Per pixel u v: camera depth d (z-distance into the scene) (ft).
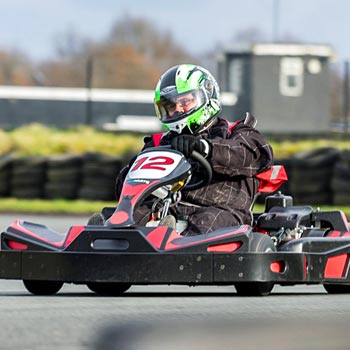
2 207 170.60
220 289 76.84
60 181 183.21
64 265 64.08
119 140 223.92
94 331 49.19
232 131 73.36
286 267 64.85
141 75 336.29
